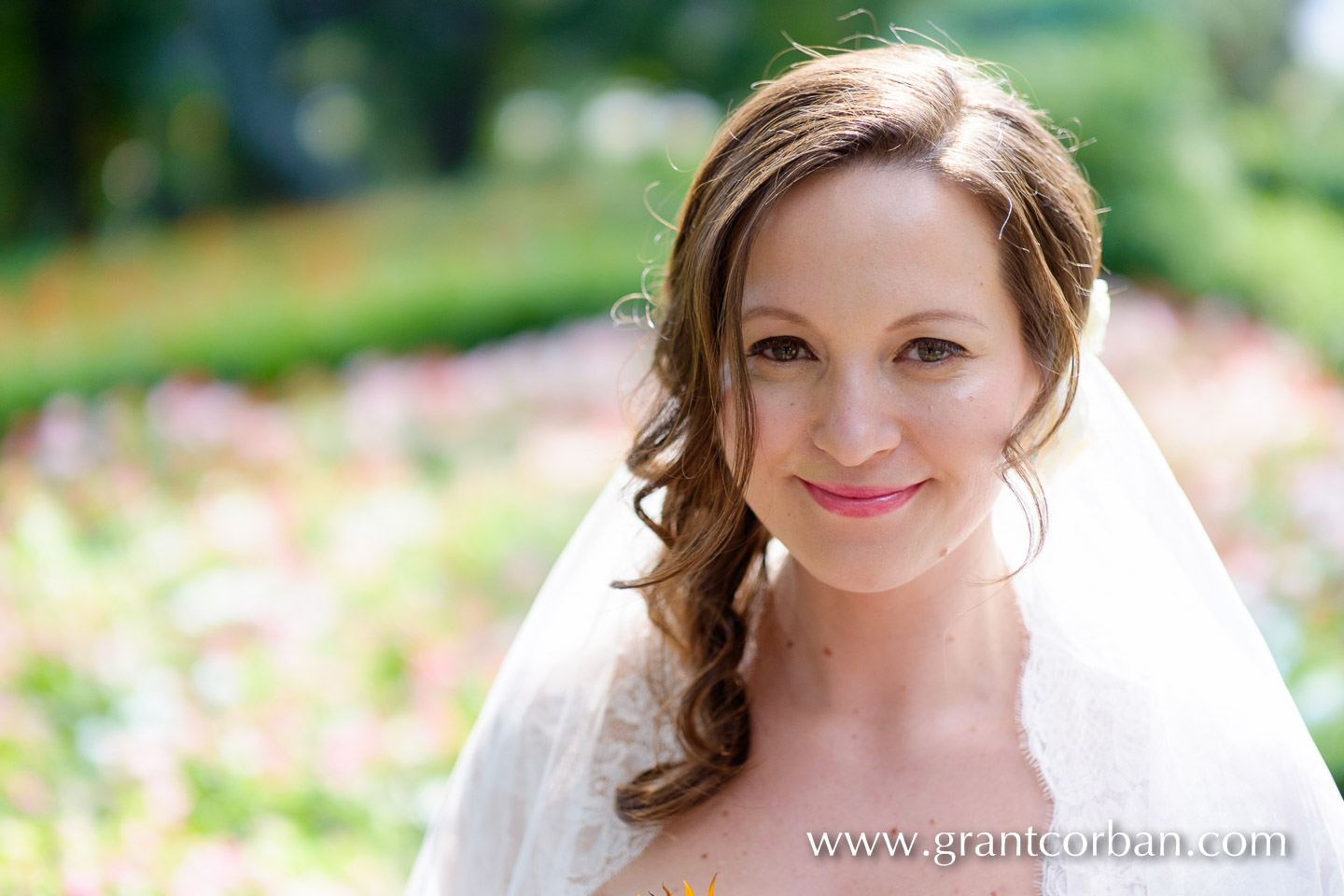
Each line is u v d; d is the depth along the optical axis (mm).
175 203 16422
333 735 3129
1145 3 9320
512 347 8102
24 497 4996
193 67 15492
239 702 3348
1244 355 6301
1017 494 1210
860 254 1090
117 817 2727
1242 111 13625
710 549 1284
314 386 7426
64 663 3385
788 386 1145
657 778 1340
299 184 16359
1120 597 1313
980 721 1287
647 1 16312
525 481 5270
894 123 1115
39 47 14648
